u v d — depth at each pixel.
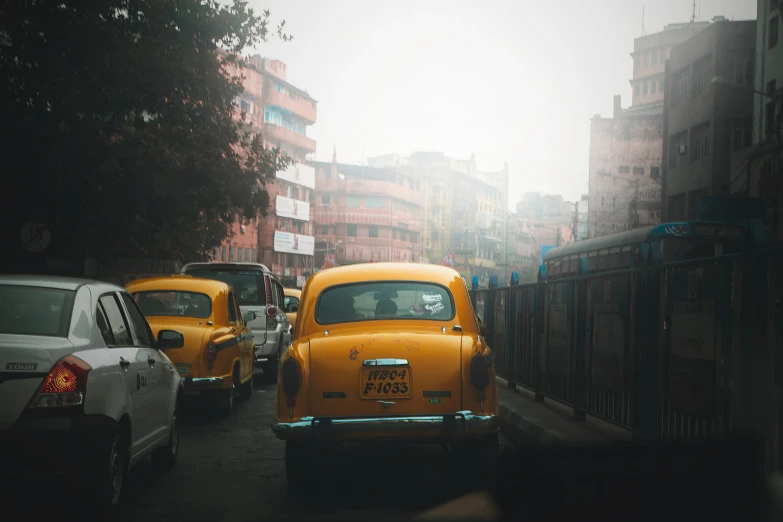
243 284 17.14
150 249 30.36
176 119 22.69
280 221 83.94
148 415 7.22
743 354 6.05
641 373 8.23
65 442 5.54
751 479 2.19
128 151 21.73
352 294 8.05
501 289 15.66
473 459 7.33
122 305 7.36
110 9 21.27
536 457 2.35
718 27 45.00
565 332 11.11
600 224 91.31
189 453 9.32
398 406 7.11
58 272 27.39
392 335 7.35
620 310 8.88
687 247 19.31
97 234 25.56
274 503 6.82
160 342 8.09
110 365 6.24
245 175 25.28
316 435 6.99
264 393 15.71
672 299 7.44
